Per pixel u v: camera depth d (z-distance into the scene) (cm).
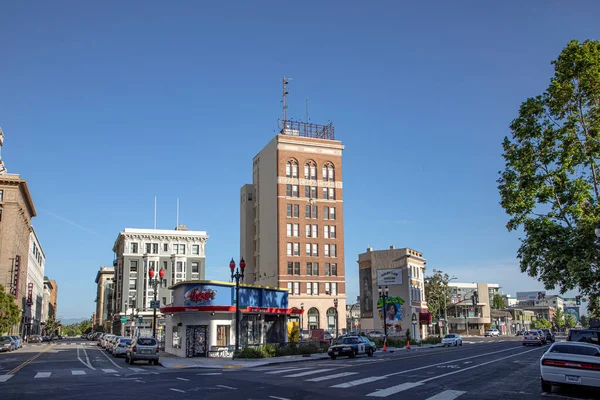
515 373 2408
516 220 2609
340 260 9000
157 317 10912
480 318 12712
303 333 6419
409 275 8200
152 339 3384
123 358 4031
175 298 4338
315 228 8975
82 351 5350
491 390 1775
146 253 11375
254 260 9706
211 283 4047
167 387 1870
